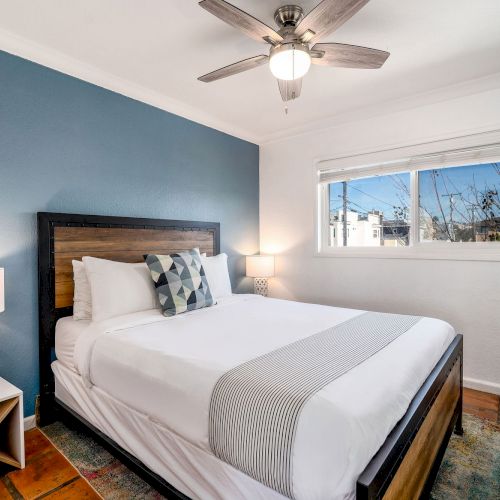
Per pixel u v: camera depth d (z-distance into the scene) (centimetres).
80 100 237
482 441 196
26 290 211
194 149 321
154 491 157
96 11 176
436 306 282
